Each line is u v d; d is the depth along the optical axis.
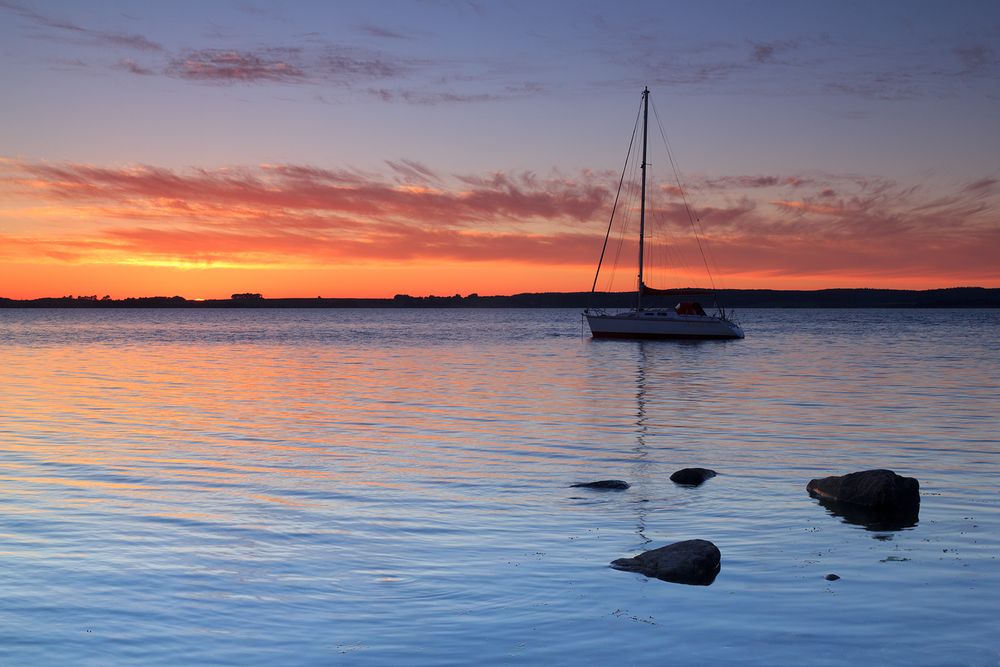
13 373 42.56
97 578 9.51
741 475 15.94
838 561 10.29
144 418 24.61
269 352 62.69
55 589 9.11
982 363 48.09
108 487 14.74
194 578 9.54
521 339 84.19
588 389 33.72
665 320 70.69
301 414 25.61
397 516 12.64
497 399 29.97
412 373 42.22
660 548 10.27
